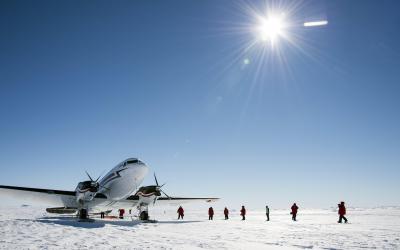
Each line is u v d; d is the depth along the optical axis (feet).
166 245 31.01
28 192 70.69
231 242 35.47
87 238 35.09
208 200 98.78
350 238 39.96
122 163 73.56
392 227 59.00
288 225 65.82
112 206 82.84
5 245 28.02
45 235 36.58
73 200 76.59
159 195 77.15
